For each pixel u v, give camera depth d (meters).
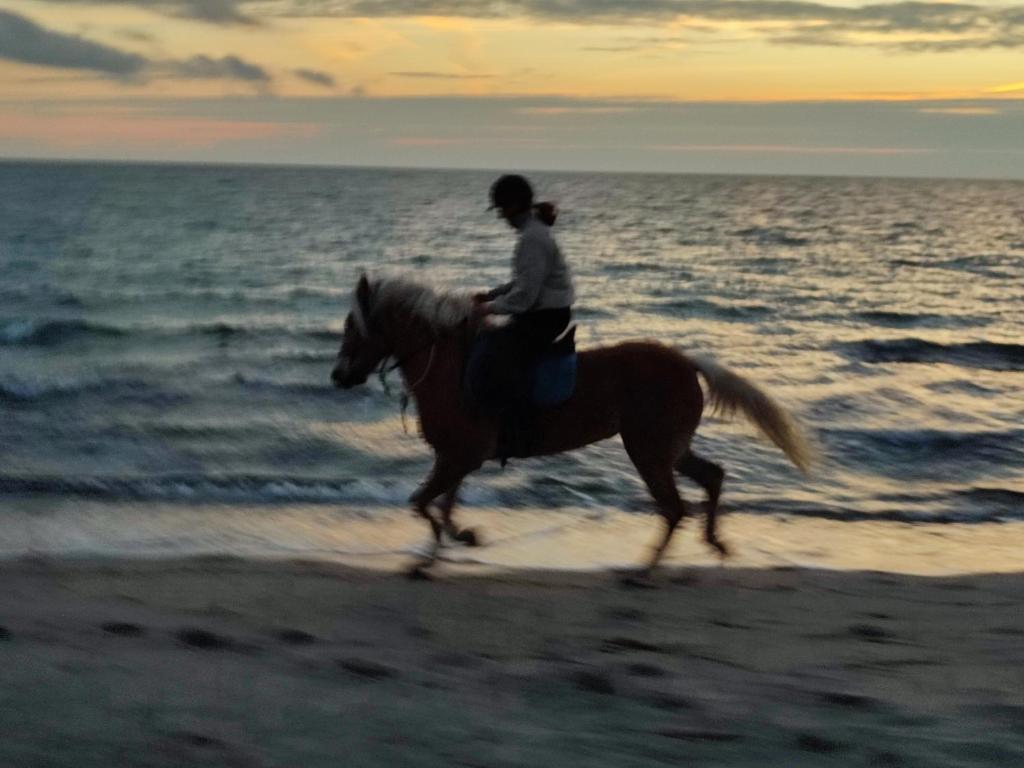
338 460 13.16
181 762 3.88
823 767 4.02
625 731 4.39
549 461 12.69
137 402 16.34
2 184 134.50
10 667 5.04
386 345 7.92
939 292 36.22
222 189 132.50
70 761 3.85
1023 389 18.19
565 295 7.59
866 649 6.08
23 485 11.11
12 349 22.02
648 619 6.83
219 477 11.70
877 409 16.34
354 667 5.32
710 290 35.66
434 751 4.07
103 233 58.53
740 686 5.21
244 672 5.16
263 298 32.41
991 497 11.67
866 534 10.05
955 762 4.08
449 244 55.34
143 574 7.88
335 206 96.50
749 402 7.93
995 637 6.40
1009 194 174.62
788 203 122.62
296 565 8.31
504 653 5.90
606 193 152.00
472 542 8.40
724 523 10.32
